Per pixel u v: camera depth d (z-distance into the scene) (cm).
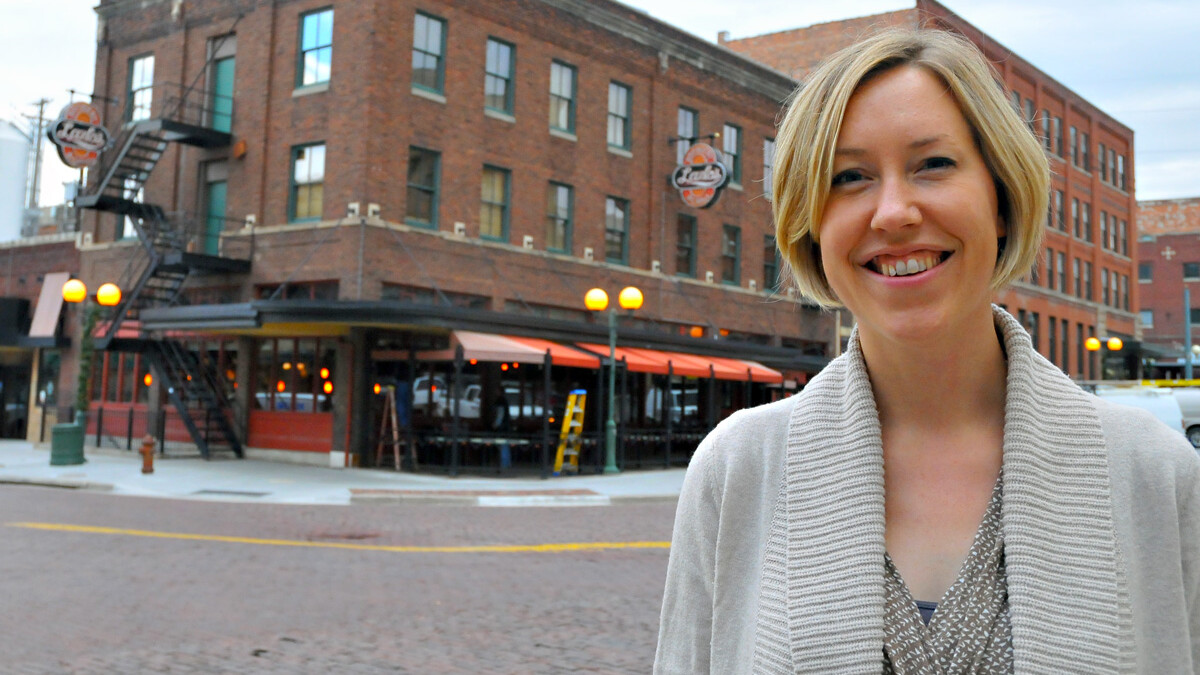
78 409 2078
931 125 110
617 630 696
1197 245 6000
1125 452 112
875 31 120
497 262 2211
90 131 2228
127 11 2477
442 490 1619
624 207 2558
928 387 117
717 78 2823
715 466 134
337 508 1455
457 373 1844
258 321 1884
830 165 113
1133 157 4841
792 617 113
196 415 2272
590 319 2431
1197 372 3800
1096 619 102
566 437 1956
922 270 111
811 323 3098
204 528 1218
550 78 2372
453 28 2156
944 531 115
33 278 2841
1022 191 112
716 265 2795
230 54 2270
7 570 918
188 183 2294
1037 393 113
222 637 668
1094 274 4384
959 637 106
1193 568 110
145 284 2192
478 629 696
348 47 2042
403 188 2050
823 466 119
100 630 687
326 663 603
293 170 2123
